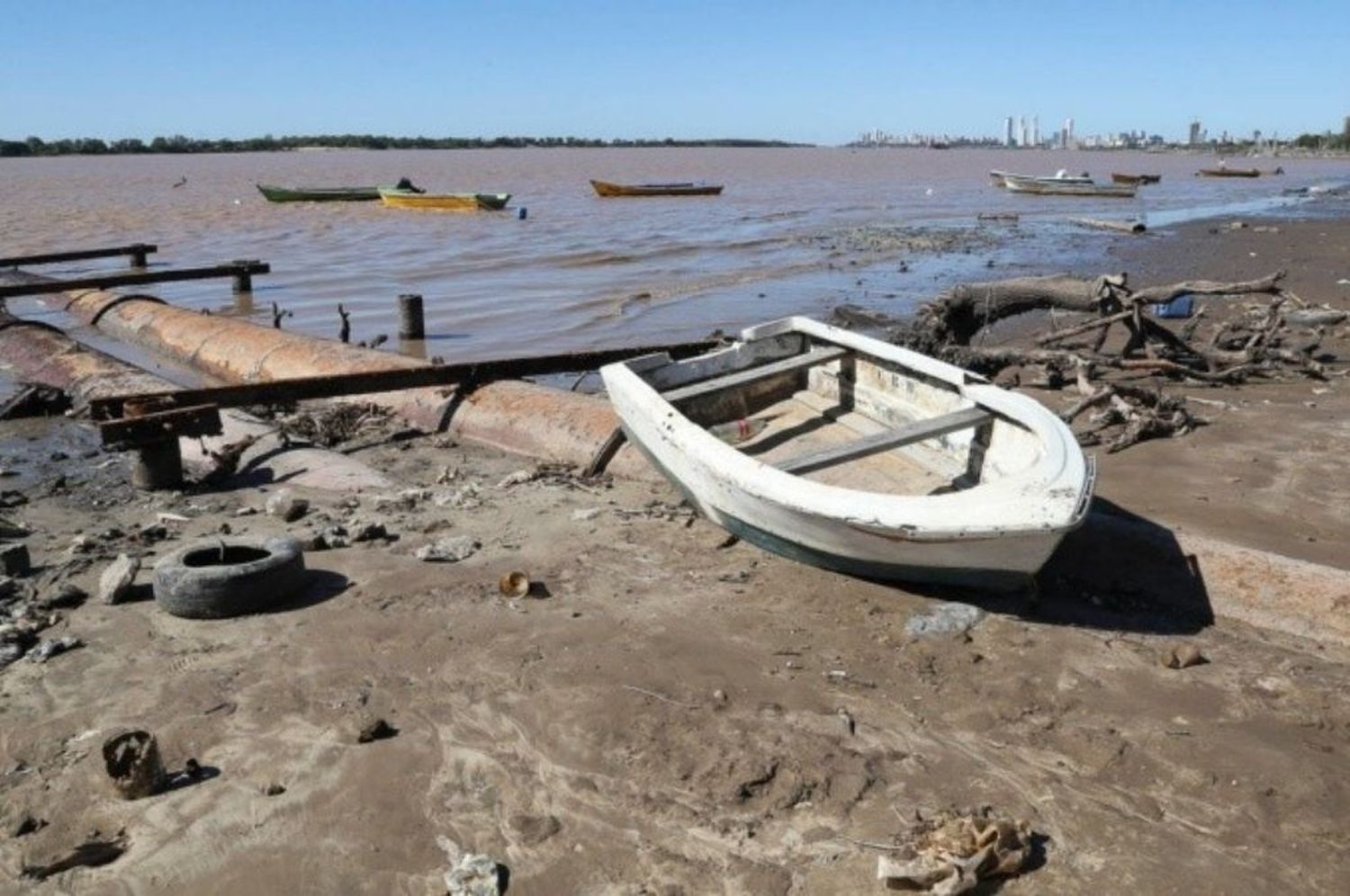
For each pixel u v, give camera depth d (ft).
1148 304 39.60
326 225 127.13
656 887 12.94
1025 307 41.37
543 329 57.21
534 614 20.11
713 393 26.91
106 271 86.53
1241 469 27.61
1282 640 19.06
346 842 13.82
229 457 29.94
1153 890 12.80
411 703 17.01
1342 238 95.66
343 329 50.16
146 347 53.83
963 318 41.75
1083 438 30.63
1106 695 17.07
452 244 104.06
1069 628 19.43
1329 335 44.27
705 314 60.75
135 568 21.30
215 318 53.01
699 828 13.98
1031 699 16.93
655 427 23.85
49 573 22.50
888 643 18.76
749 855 13.47
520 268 84.12
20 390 40.09
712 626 19.51
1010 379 38.93
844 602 20.43
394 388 33.58
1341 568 21.03
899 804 14.38
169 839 13.89
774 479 20.38
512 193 202.90
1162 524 22.50
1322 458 28.43
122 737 15.08
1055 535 17.76
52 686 17.70
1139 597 20.71
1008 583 19.43
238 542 21.71
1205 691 17.20
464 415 34.63
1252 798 14.46
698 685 17.31
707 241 105.09
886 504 18.92
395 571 22.25
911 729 16.15
